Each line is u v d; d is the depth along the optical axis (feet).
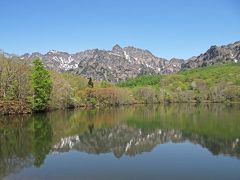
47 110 434.71
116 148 182.19
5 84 362.74
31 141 198.08
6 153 163.43
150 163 147.64
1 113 345.92
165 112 448.65
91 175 128.16
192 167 140.67
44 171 131.95
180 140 207.21
